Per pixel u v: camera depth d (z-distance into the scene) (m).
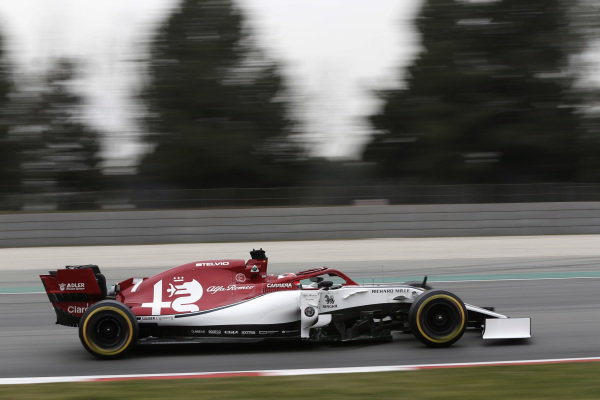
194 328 9.12
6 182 41.38
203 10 43.72
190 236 26.66
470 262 19.89
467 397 6.90
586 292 14.45
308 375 7.93
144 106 42.25
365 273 17.88
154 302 9.33
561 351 9.17
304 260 20.58
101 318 8.98
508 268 18.59
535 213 27.48
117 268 19.47
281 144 43.19
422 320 9.16
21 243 26.02
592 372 7.84
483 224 27.31
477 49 42.34
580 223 27.48
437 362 8.55
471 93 41.62
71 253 23.53
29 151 41.97
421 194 29.58
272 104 43.31
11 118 42.28
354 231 27.14
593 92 41.31
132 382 7.75
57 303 9.41
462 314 9.20
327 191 29.86
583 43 41.28
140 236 26.50
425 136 40.62
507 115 41.59
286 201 29.78
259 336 9.17
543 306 12.92
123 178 41.75
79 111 42.84
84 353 9.56
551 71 41.44
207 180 42.00
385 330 9.61
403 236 27.17
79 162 42.06
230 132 41.97
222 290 9.48
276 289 9.54
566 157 41.44
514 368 8.07
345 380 7.65
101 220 26.39
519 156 41.66
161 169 40.94
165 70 42.62
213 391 7.28
